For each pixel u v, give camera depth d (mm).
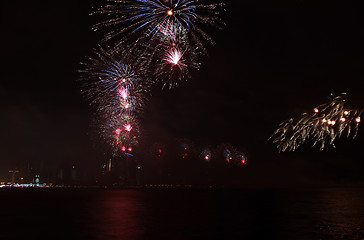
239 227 17859
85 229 17109
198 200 43188
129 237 14719
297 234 15539
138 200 42719
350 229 17078
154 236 14953
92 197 49875
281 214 24797
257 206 33031
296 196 53781
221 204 35812
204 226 18172
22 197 49531
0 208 30297
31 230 16938
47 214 24938
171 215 24141
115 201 40750
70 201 40594
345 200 42938
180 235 15203
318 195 56781
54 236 15141
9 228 17625
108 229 17125
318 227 17875
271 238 14500
